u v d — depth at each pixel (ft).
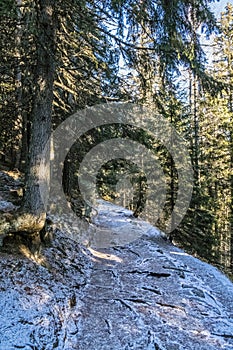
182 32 16.63
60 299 15.23
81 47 19.49
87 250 25.99
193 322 16.60
